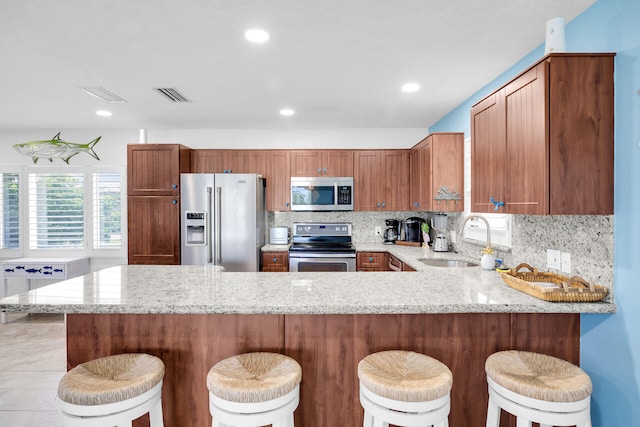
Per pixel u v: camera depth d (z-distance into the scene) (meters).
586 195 1.55
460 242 3.48
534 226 2.18
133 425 1.70
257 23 1.91
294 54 2.29
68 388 1.28
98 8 1.75
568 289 1.57
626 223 1.50
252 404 1.25
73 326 1.69
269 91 3.02
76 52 2.25
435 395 1.25
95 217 4.53
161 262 3.87
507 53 2.28
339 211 4.50
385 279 2.04
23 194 4.55
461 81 2.79
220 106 3.46
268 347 1.68
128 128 4.39
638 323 1.46
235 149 4.20
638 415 1.46
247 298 1.61
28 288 4.54
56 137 3.71
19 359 3.08
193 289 1.78
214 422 1.32
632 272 1.48
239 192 3.79
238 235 3.80
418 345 1.68
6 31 1.97
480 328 1.69
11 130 4.48
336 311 1.49
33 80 2.74
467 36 2.05
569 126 1.55
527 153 1.69
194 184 3.81
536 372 1.42
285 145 4.52
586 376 1.37
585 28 1.76
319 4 1.73
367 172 4.23
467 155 3.26
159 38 2.07
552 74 1.55
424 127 4.44
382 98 3.22
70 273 4.23
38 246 4.56
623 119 1.51
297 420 1.68
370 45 2.17
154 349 1.68
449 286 1.86
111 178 4.52
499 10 1.78
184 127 4.36
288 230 4.56
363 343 1.68
